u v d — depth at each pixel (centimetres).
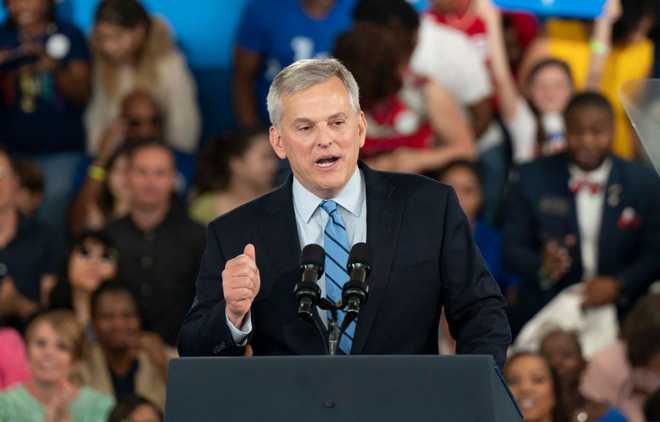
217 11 2392
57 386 1759
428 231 986
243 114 2262
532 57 2298
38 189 2134
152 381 1845
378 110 2047
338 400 819
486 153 2208
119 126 2198
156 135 2214
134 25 2238
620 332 1794
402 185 1007
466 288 977
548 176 2034
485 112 2225
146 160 1975
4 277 2012
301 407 820
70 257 1950
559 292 2003
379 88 2016
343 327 905
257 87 2262
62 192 2225
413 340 977
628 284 1977
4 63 2262
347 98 955
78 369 1789
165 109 2269
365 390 819
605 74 2286
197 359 832
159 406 1820
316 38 2225
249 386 824
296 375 824
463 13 2252
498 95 2241
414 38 2077
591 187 2020
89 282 1939
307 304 904
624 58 2281
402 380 818
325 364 824
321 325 973
